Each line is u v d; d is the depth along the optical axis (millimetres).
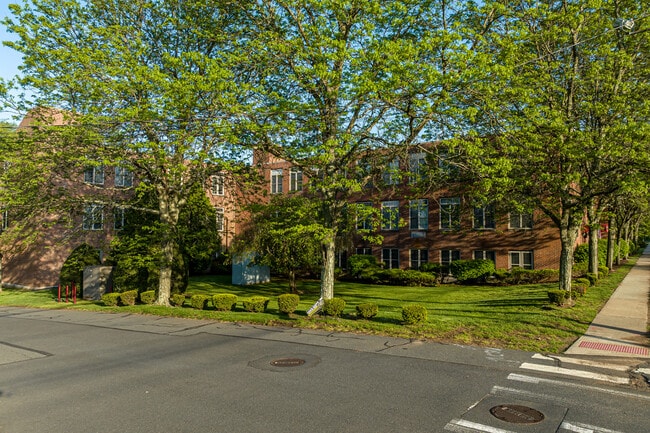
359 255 33594
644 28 13883
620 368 8547
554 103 14859
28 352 10883
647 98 14250
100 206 18391
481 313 14594
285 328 12969
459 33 12172
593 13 14422
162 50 16781
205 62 13602
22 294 25391
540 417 6145
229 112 13398
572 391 7234
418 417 6141
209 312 15805
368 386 7508
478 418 6105
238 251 25469
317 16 13938
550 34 13859
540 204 15328
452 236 30734
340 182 12977
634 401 6785
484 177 13258
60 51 13992
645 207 27094
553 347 10055
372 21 13180
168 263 18219
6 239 22125
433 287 27609
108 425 6035
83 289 23547
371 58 12133
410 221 32781
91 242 29719
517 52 14047
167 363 9383
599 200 21656
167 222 18328
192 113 13750
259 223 22984
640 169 12742
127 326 14273
